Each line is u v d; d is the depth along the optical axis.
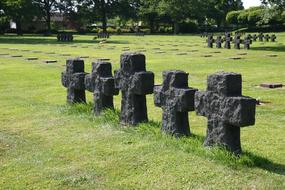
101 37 58.59
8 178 6.82
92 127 9.34
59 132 9.12
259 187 6.14
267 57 26.44
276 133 8.91
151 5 83.69
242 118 6.66
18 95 14.04
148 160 7.22
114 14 89.38
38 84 16.34
